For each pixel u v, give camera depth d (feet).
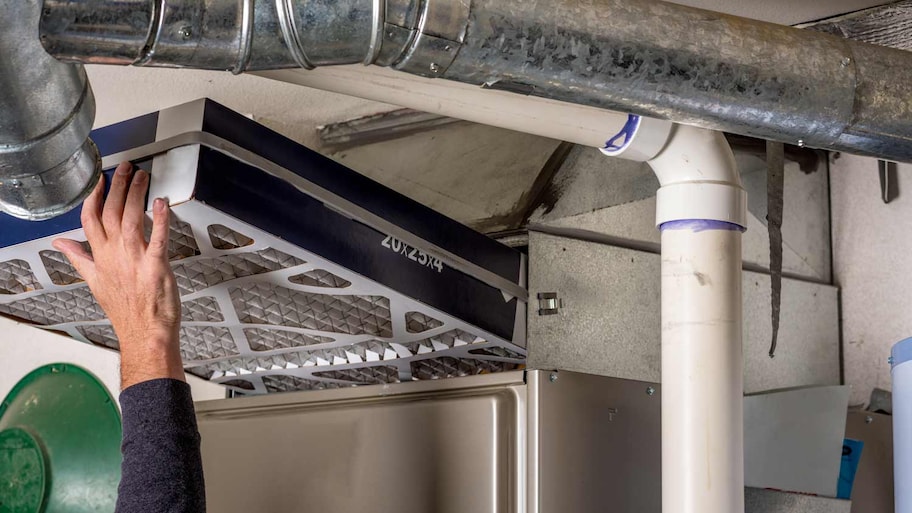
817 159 7.30
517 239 6.03
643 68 3.98
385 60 3.72
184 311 5.29
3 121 3.44
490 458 4.74
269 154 4.54
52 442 8.26
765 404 6.10
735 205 4.87
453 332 5.58
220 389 7.54
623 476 5.01
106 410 8.14
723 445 4.67
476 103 4.54
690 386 4.73
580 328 5.99
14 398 8.49
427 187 6.73
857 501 6.26
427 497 4.95
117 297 4.44
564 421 4.82
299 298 5.13
